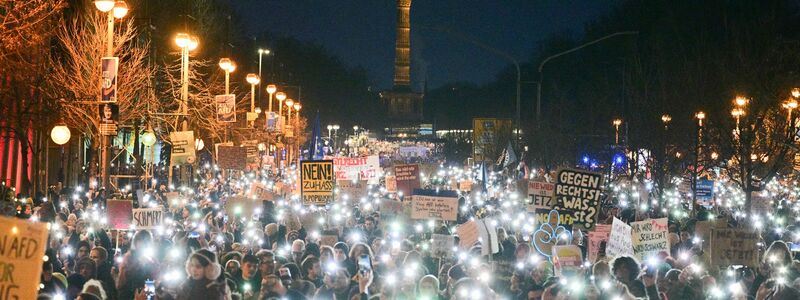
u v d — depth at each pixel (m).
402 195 28.95
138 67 39.78
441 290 13.84
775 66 36.16
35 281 6.64
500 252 17.11
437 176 49.78
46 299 9.30
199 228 18.83
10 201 23.67
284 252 16.34
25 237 6.64
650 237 16.22
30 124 31.64
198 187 42.88
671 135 40.97
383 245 17.06
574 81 91.69
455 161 118.50
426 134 193.38
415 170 28.91
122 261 12.98
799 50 39.12
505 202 28.12
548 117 65.62
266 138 60.28
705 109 38.38
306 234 20.39
